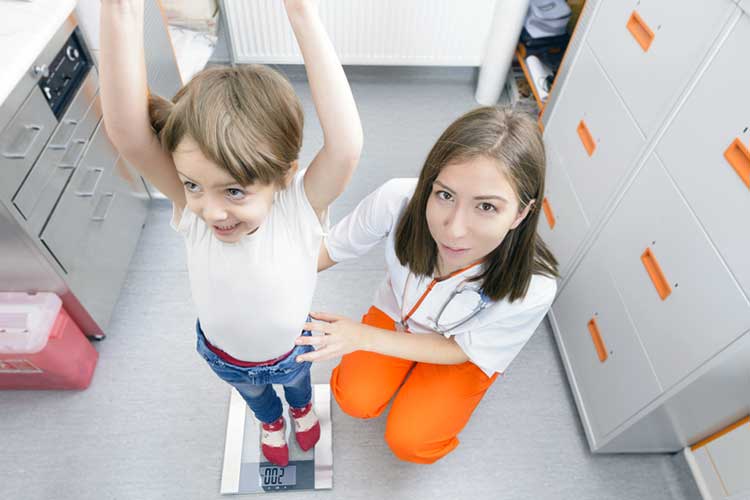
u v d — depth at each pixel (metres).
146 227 1.94
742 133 0.95
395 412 1.31
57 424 1.47
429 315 1.15
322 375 1.60
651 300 1.22
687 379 1.12
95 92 1.44
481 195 0.78
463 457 1.47
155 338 1.65
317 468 1.42
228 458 1.42
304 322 0.85
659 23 1.19
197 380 1.57
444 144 0.82
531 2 2.22
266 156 0.55
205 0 2.00
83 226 1.43
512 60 2.53
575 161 1.58
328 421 1.50
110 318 1.64
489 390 1.62
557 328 1.71
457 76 2.68
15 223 1.15
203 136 0.52
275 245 0.70
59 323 1.37
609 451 1.48
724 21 0.99
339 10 2.20
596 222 1.45
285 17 2.21
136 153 0.60
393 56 2.40
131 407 1.51
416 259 1.02
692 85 1.08
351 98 0.59
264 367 0.91
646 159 1.23
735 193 0.97
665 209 1.17
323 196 0.68
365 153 2.28
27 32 1.10
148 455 1.43
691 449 1.45
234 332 0.80
